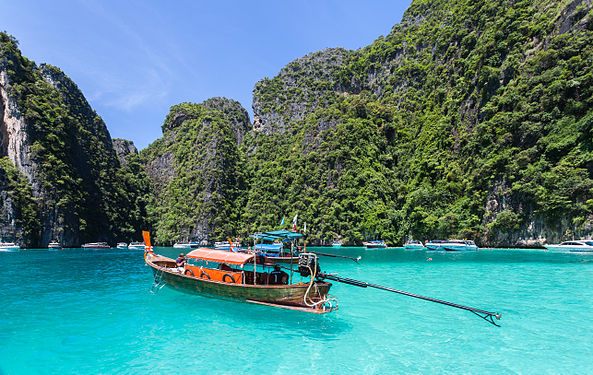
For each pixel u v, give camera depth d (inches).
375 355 381.1
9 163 2967.5
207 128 4945.9
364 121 4207.7
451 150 3287.4
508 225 2311.8
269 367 348.5
